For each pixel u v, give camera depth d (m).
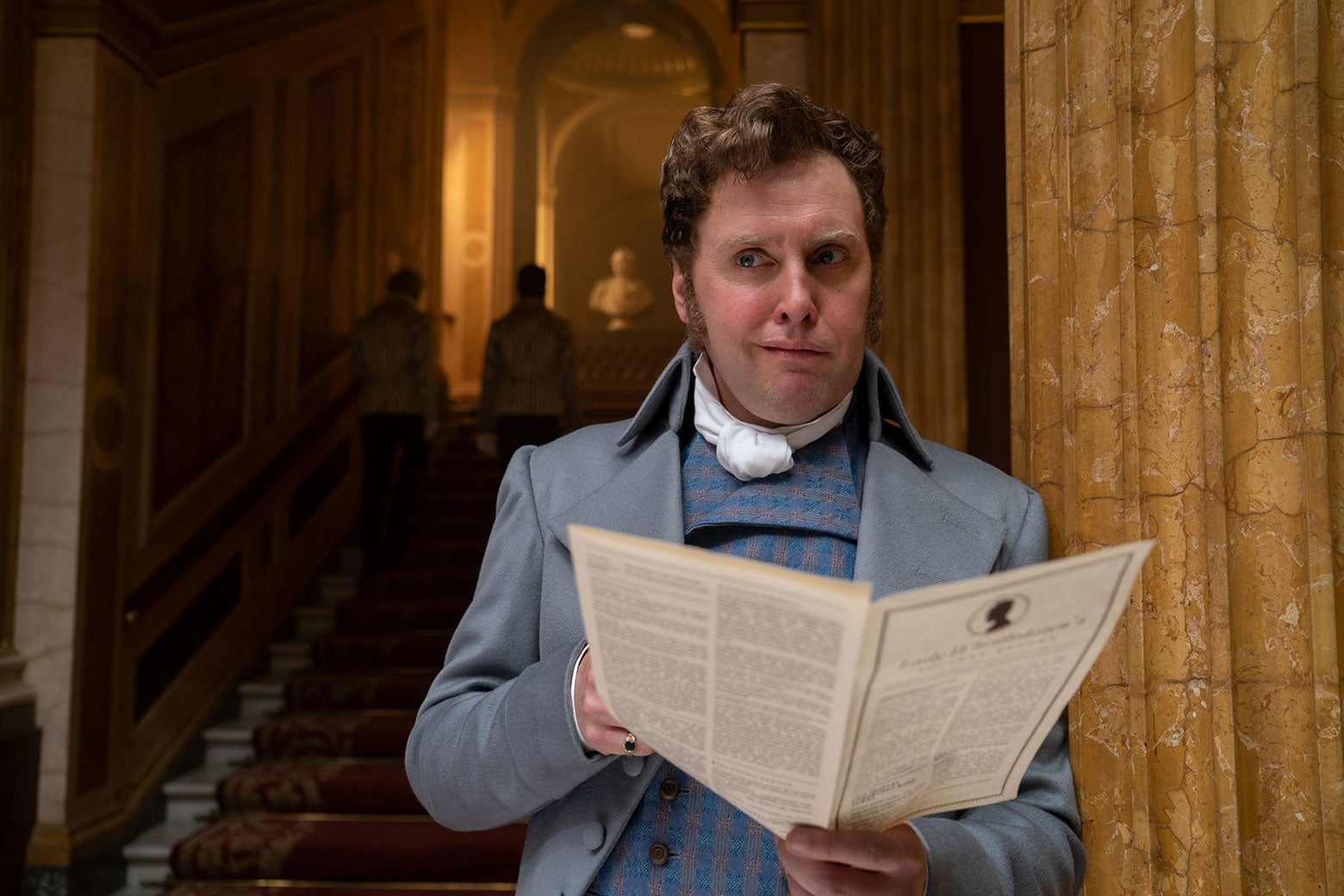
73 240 3.76
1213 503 1.13
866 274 1.16
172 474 4.47
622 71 14.40
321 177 6.33
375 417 5.97
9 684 3.54
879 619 0.74
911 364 4.07
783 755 0.83
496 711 1.17
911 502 1.23
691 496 1.25
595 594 0.83
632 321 13.90
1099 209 1.25
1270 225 1.13
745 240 1.12
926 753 0.88
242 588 5.14
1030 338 1.37
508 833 3.86
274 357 5.61
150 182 4.27
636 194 14.79
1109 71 1.26
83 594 3.71
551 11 12.23
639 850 1.14
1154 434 1.18
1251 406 1.12
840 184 1.14
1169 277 1.18
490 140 11.84
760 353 1.14
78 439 3.71
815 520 1.19
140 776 4.08
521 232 12.12
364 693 4.94
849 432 1.34
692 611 0.79
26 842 3.52
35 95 3.79
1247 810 1.10
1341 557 1.09
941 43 4.22
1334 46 1.14
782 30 4.43
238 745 4.56
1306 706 1.08
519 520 1.32
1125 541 1.21
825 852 0.88
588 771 1.08
